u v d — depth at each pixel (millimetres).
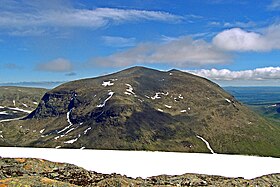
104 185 22016
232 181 24031
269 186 23672
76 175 23828
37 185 18297
